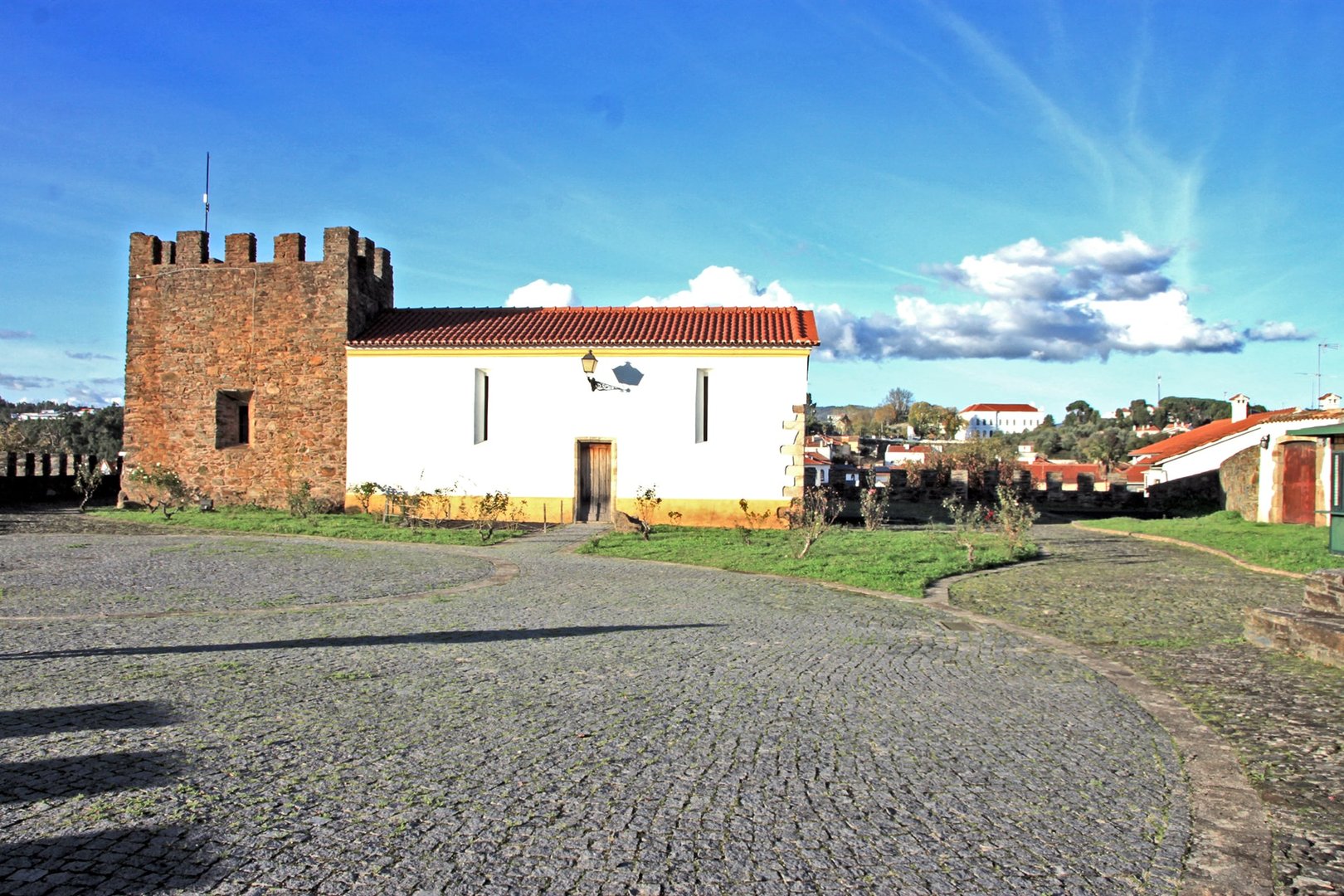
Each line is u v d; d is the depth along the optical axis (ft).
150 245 98.27
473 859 14.10
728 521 86.28
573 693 24.77
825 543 69.21
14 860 13.39
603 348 87.92
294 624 35.35
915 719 23.35
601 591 46.65
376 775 17.67
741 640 33.65
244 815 15.44
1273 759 20.67
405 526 80.02
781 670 28.63
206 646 30.53
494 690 24.81
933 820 16.49
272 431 93.66
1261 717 24.26
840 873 14.14
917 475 126.52
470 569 54.70
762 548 65.82
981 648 33.83
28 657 28.32
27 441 166.61
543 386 88.58
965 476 124.98
